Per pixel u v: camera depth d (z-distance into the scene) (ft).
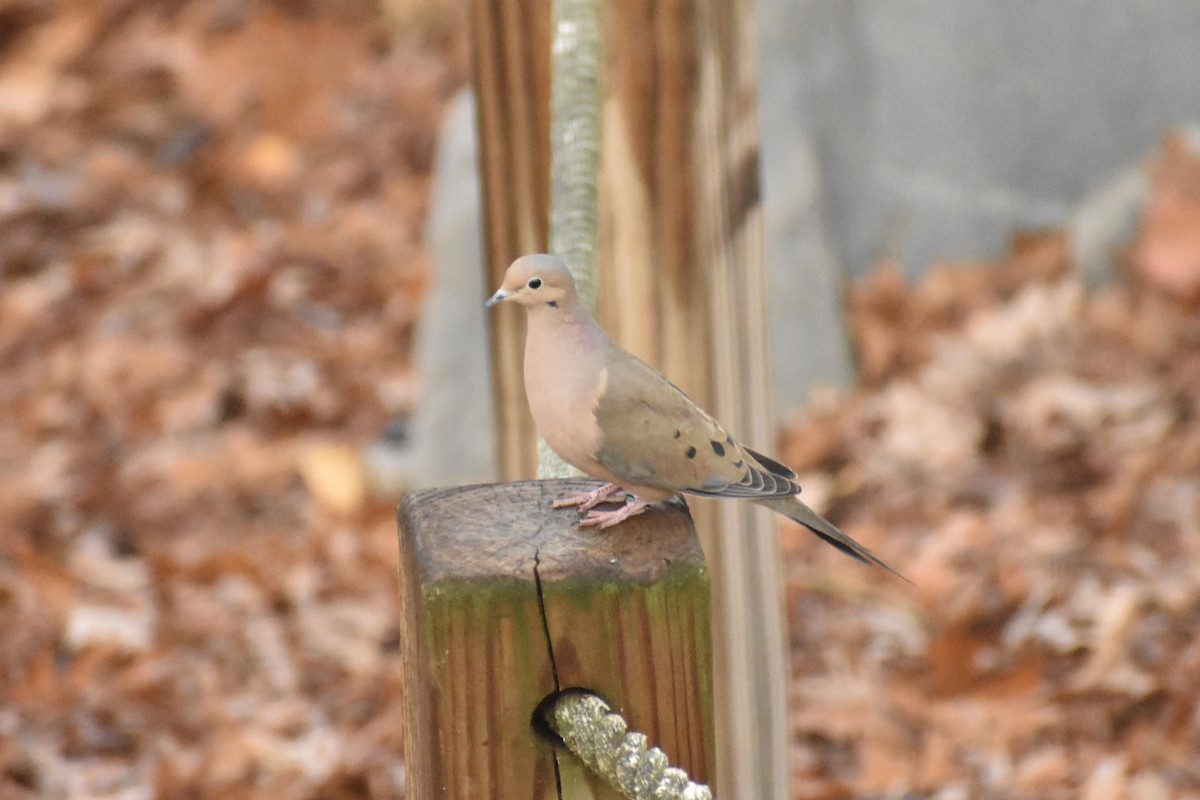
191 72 66.28
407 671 13.14
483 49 20.80
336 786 31.63
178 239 56.80
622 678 12.13
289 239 56.54
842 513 39.65
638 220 20.68
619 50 20.34
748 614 21.50
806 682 33.17
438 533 12.91
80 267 54.60
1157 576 35.19
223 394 48.42
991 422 42.06
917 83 49.67
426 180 60.23
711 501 21.03
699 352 20.94
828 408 44.21
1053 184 50.24
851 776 30.81
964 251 50.03
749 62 20.67
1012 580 35.14
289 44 67.00
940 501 39.42
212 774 31.89
